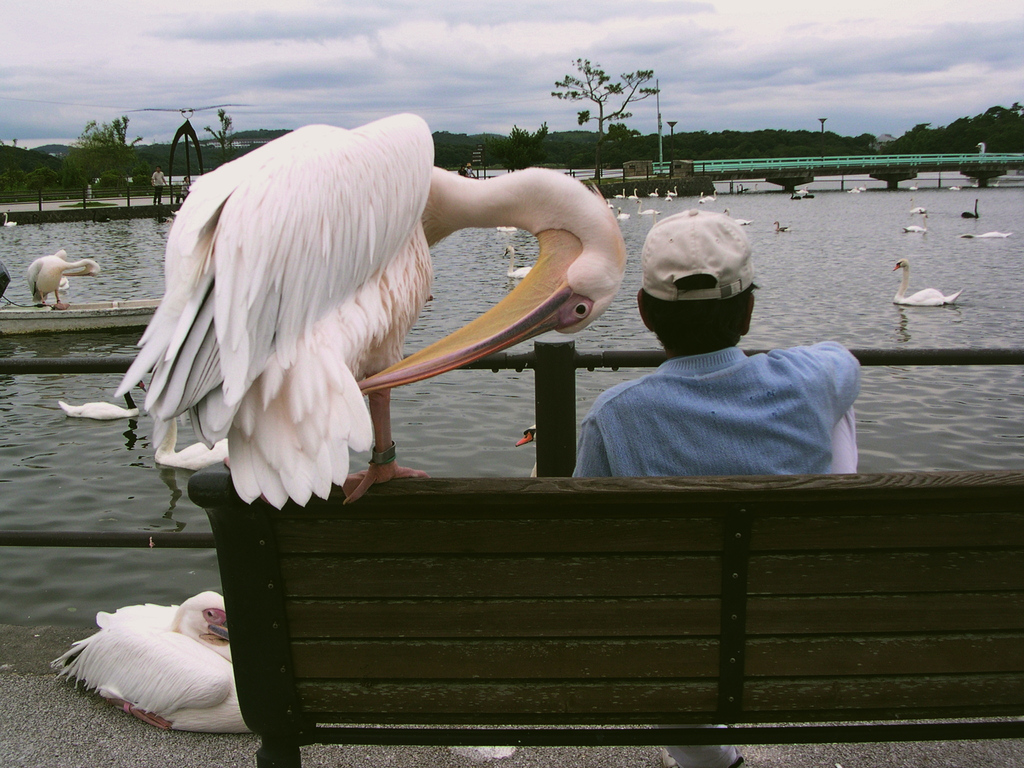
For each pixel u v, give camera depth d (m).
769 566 1.53
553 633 1.58
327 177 1.49
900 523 1.50
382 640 1.60
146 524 7.23
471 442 8.94
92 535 2.96
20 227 40.19
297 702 1.66
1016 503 1.47
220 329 1.35
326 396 1.43
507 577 1.55
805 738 1.67
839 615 1.56
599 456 1.74
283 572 1.58
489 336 1.85
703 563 1.53
